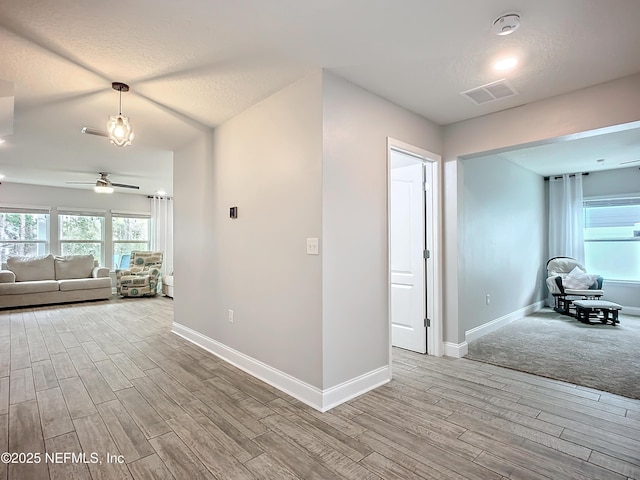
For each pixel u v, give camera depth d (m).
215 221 3.63
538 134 2.98
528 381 2.87
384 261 2.89
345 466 1.76
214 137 3.65
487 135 3.29
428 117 3.35
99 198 7.78
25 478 1.65
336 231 2.49
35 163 5.21
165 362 3.32
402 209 3.77
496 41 2.11
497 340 4.09
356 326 2.62
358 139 2.68
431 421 2.21
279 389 2.71
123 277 7.30
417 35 2.04
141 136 3.93
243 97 2.91
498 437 2.03
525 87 2.73
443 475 1.69
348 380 2.55
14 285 6.04
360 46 2.16
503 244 4.88
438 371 3.09
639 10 1.80
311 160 2.48
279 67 2.41
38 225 7.10
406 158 3.57
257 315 2.99
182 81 2.62
